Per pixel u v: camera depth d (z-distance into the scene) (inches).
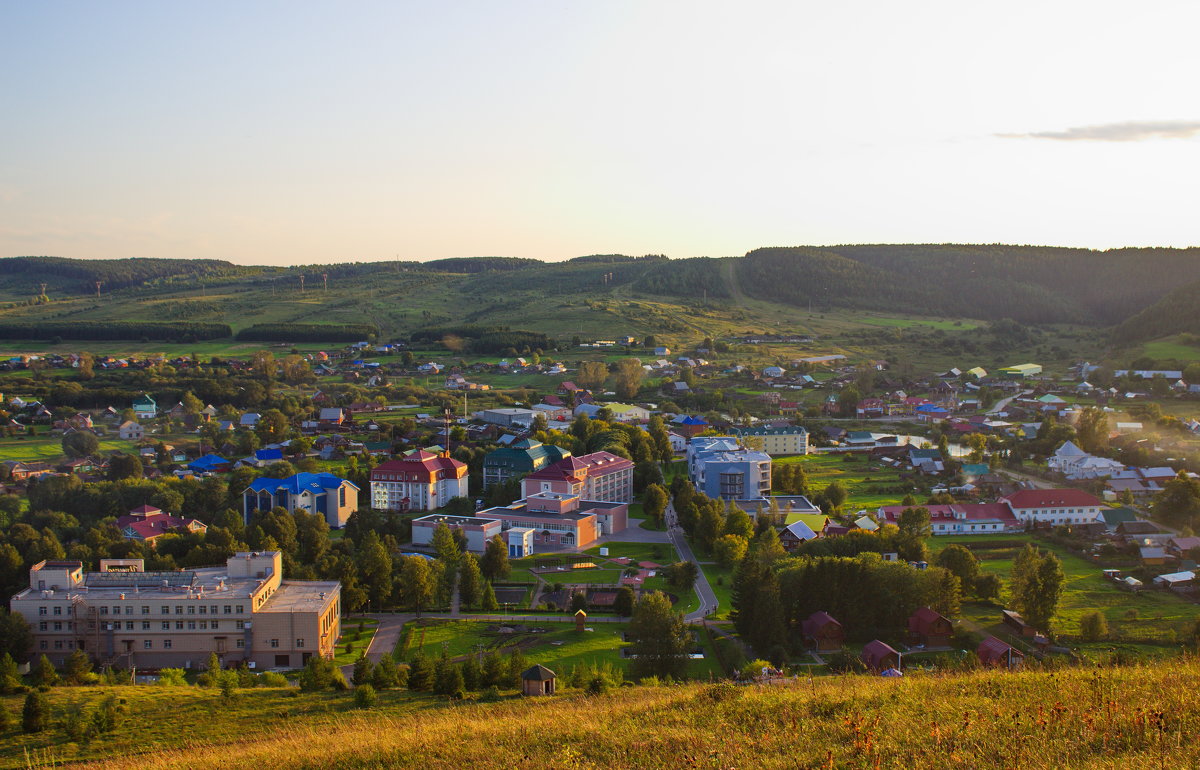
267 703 4365.2
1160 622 5964.6
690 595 6894.7
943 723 2316.7
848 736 2325.3
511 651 5782.5
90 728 3919.8
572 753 2513.5
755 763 2197.3
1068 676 2741.1
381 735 3127.5
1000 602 6501.0
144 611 5880.9
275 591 6387.8
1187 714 2124.8
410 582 6683.1
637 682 4938.5
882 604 5920.3
